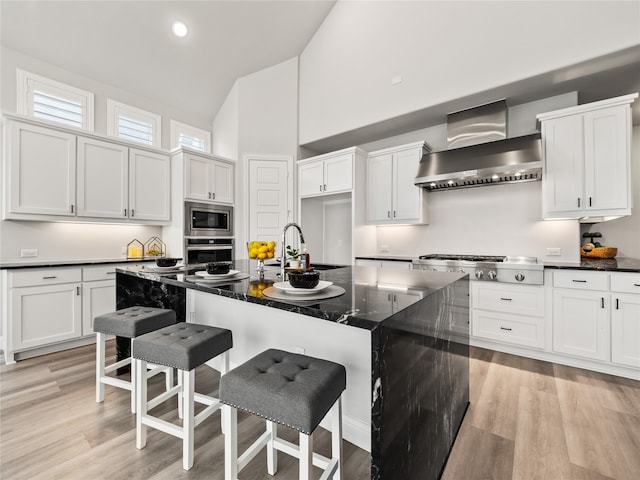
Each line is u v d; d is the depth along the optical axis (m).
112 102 3.85
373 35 3.83
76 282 2.94
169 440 1.60
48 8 2.99
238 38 4.02
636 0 2.36
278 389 1.00
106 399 2.00
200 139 4.86
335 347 1.61
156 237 4.12
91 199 3.25
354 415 1.57
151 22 3.48
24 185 2.80
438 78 3.31
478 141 3.34
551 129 2.82
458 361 1.71
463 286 1.82
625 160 2.50
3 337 2.76
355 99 4.02
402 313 1.01
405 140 4.20
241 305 2.07
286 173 4.56
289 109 4.63
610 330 2.36
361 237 4.10
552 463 1.45
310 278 1.26
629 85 2.91
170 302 2.50
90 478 1.33
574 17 2.58
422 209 3.70
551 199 2.80
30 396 2.03
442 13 3.28
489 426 1.74
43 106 3.30
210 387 2.12
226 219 4.36
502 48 2.92
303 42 4.50
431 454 1.29
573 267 2.51
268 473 1.38
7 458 1.45
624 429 1.70
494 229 3.49
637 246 3.55
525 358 2.75
